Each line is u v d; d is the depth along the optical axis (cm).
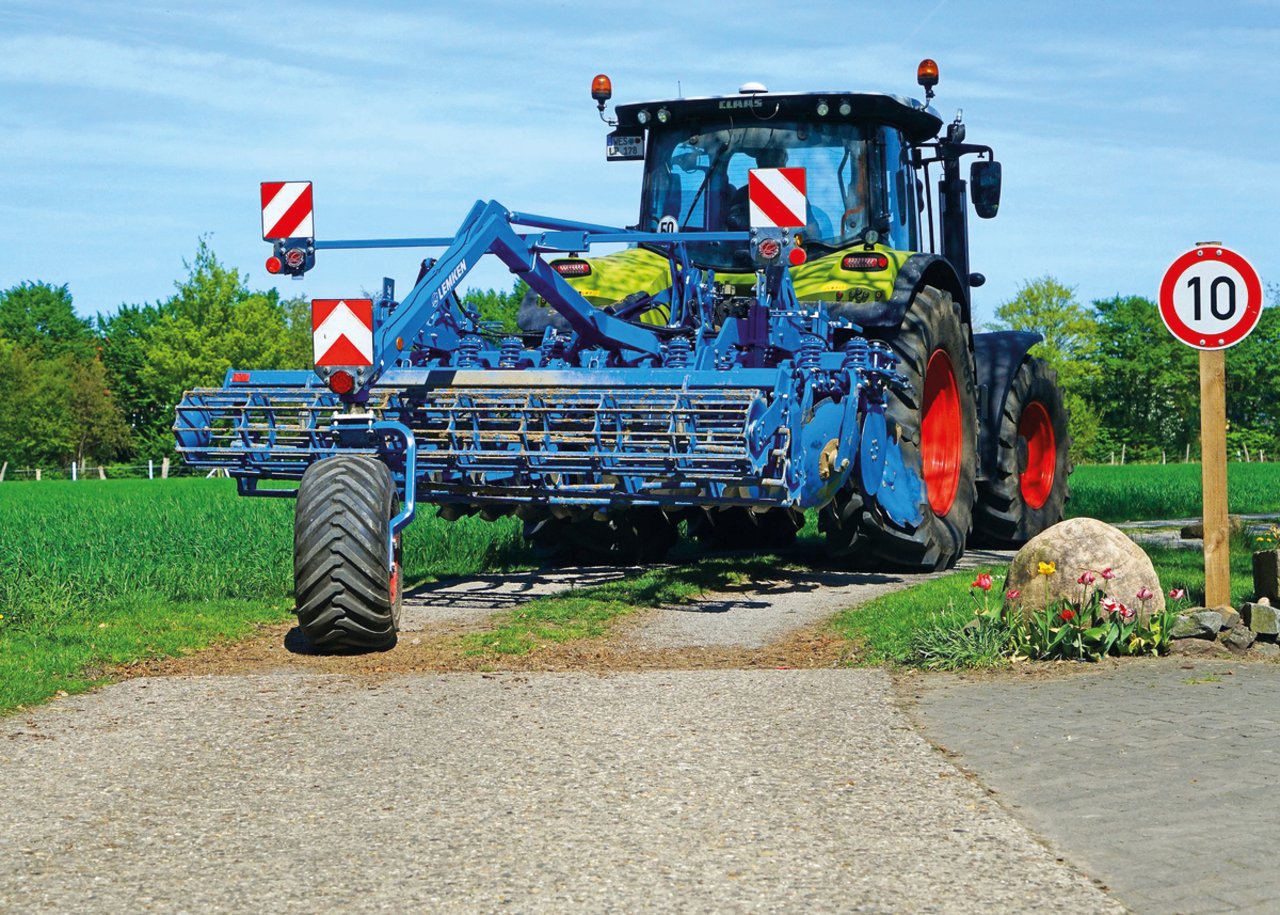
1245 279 735
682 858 395
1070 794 451
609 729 555
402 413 897
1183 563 1016
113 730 567
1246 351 8894
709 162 1148
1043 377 1343
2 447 7062
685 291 1012
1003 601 774
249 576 1030
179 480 4859
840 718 567
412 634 809
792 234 910
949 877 375
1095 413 8750
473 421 887
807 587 1029
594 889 371
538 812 442
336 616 722
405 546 1194
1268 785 454
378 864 395
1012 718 562
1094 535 706
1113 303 9012
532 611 867
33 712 602
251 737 552
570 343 1009
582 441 852
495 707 602
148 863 399
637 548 1196
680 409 824
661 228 1157
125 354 9019
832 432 923
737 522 1356
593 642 780
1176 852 390
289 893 373
